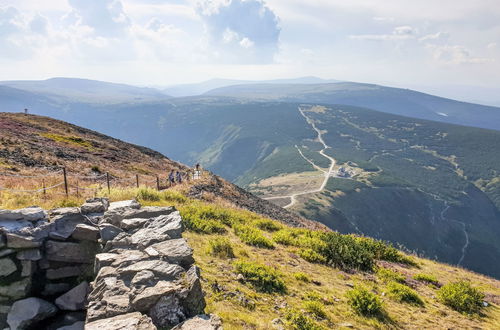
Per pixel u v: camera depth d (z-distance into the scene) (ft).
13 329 23.36
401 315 39.52
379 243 72.49
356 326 33.60
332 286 43.70
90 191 69.62
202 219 61.87
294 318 30.25
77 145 175.83
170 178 126.31
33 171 92.53
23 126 184.24
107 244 27.45
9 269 25.13
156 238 28.09
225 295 31.55
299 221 135.13
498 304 53.16
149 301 20.98
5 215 26.78
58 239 27.66
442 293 49.39
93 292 22.95
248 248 51.21
